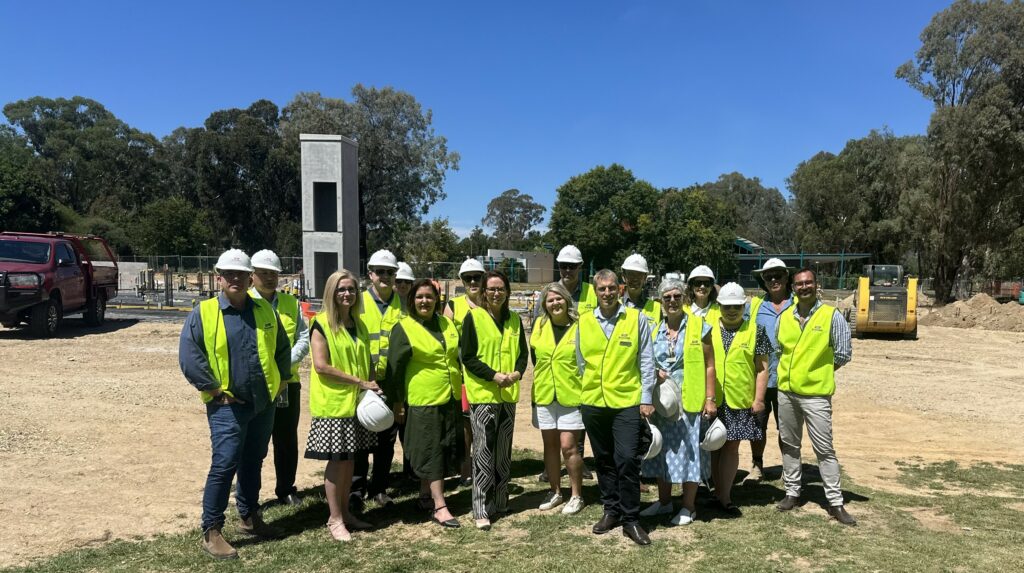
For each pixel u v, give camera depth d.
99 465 6.21
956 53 33.97
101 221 61.03
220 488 4.12
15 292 14.10
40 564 4.05
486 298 4.95
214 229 69.62
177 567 4.00
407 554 4.20
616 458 4.52
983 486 6.43
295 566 4.01
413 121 55.62
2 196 51.12
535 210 125.19
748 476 6.50
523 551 4.23
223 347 4.03
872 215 57.62
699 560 4.07
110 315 20.78
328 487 4.50
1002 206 33.72
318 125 52.22
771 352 5.64
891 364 15.45
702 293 5.49
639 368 4.57
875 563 4.03
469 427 6.00
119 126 84.38
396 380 4.84
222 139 67.56
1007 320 23.27
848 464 7.29
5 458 6.22
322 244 29.77
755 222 92.19
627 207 51.25
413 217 58.56
